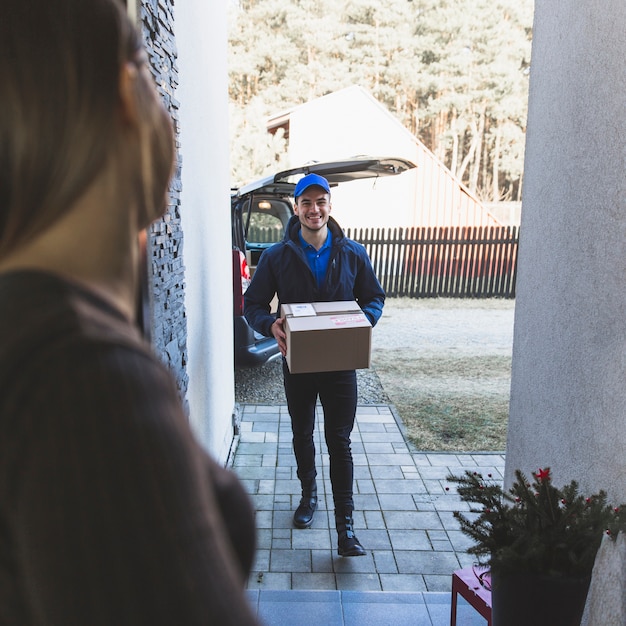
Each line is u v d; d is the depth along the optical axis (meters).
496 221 12.80
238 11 25.05
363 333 2.50
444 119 28.03
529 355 2.20
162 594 0.33
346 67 25.41
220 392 3.45
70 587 0.33
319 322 2.53
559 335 1.93
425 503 3.17
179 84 2.38
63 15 0.37
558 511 1.50
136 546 0.33
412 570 2.60
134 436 0.34
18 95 0.37
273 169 17.92
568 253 1.87
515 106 25.55
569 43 1.89
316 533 2.87
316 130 14.71
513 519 1.52
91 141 0.38
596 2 1.70
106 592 0.33
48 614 0.33
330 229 2.88
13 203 0.37
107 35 0.38
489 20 25.89
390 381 5.33
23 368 0.34
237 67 24.27
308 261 2.80
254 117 18.89
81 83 0.37
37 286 0.37
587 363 1.73
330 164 5.19
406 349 6.49
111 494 0.33
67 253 0.39
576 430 1.79
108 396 0.34
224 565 0.37
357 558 2.67
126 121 0.40
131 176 0.41
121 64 0.39
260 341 5.01
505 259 9.67
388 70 25.92
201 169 2.91
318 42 25.39
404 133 13.16
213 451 3.18
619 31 1.57
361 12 26.88
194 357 2.68
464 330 7.45
